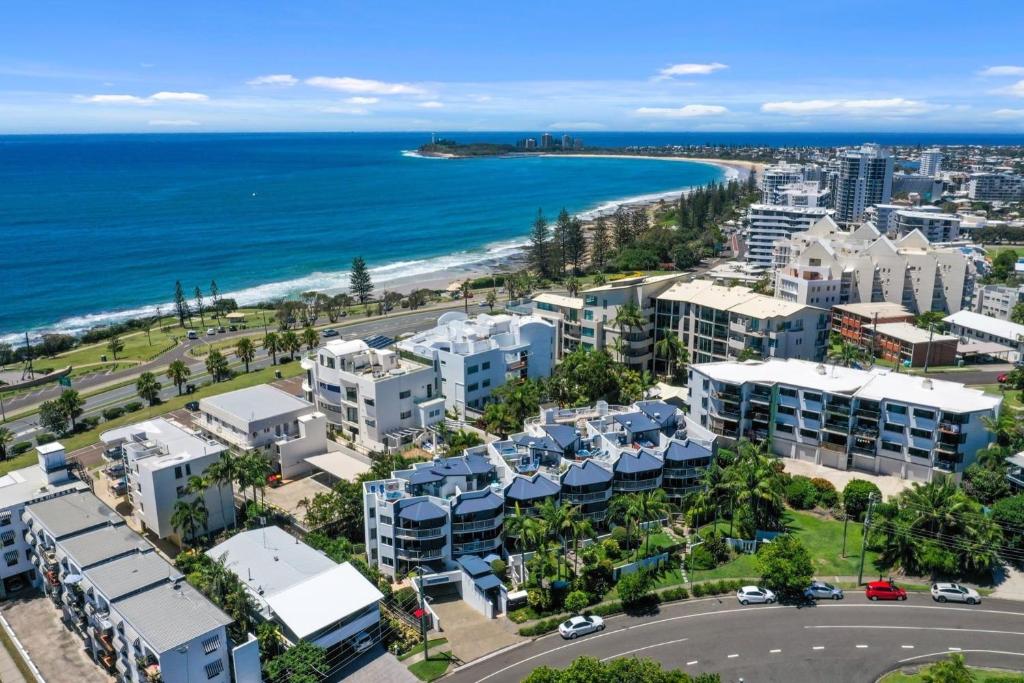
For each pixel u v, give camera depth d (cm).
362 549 9019
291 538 8500
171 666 6053
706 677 6147
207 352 19362
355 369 12375
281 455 11031
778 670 6838
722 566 8575
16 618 8081
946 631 7350
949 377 14925
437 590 8281
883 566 8525
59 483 9306
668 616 7725
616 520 9112
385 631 7469
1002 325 16825
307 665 6525
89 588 6956
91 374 17925
